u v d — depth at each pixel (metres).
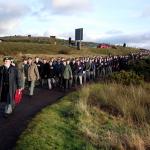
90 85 24.48
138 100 18.30
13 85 14.64
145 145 11.71
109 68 38.22
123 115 16.45
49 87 25.55
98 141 11.76
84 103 17.55
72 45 104.19
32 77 21.44
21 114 15.29
